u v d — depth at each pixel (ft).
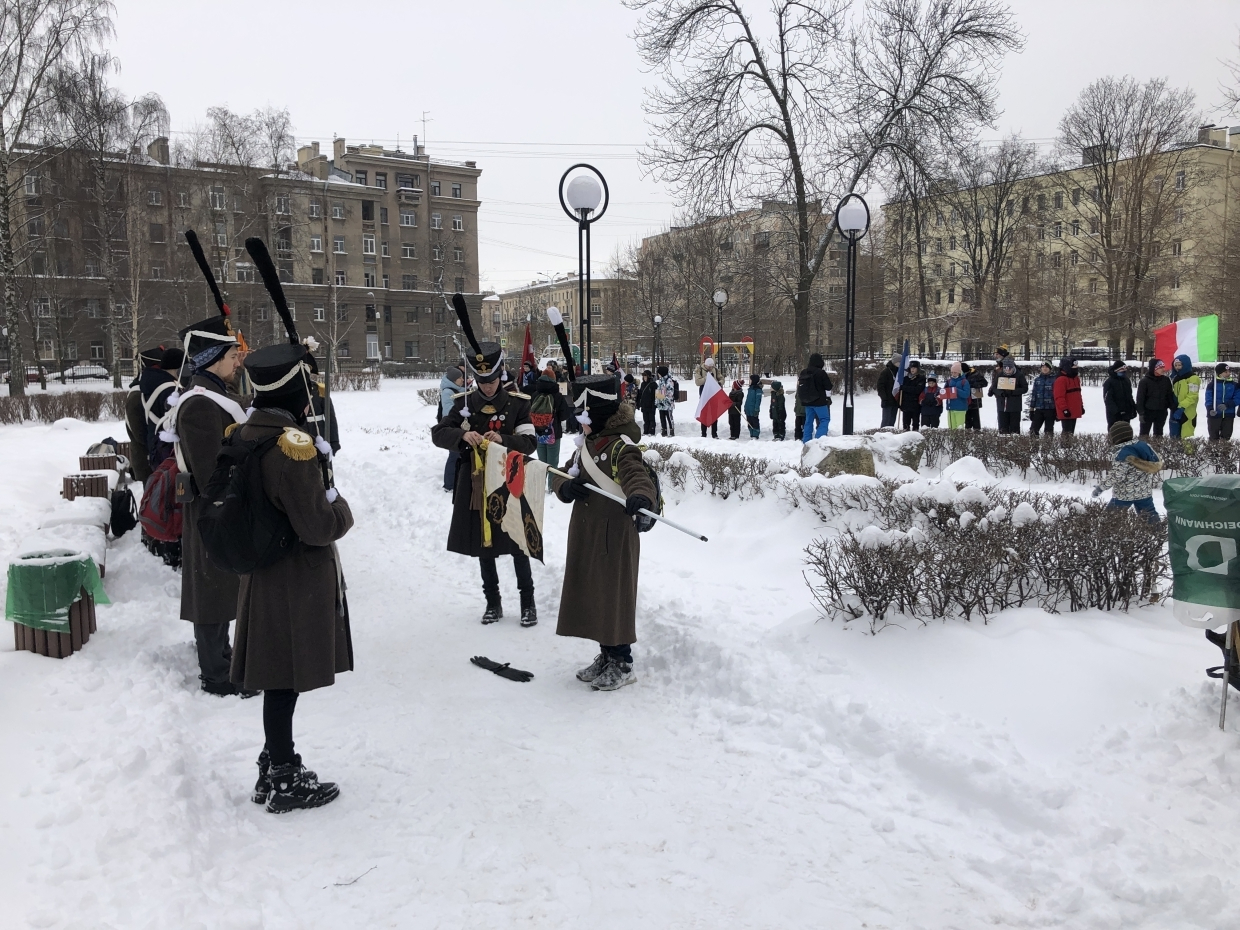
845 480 23.50
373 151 223.71
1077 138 139.13
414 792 11.14
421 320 220.84
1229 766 10.19
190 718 13.14
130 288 138.21
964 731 11.73
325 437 11.43
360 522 29.96
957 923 8.46
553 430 30.94
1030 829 9.95
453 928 8.38
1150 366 44.47
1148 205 134.51
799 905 8.75
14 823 9.05
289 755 10.82
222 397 13.79
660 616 17.48
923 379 55.11
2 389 119.24
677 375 148.46
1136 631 13.97
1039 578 15.76
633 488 13.92
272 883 9.03
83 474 24.81
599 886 9.09
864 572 15.05
